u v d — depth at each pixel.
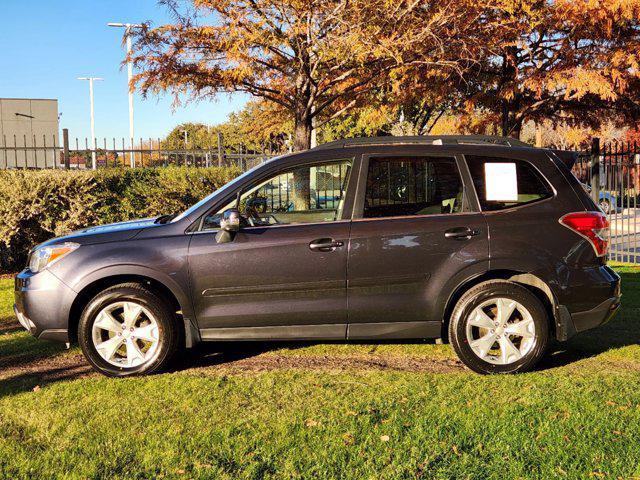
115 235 4.85
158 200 10.62
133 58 9.79
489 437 3.49
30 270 4.91
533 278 4.73
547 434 3.51
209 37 9.41
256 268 4.69
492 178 4.78
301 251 4.70
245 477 3.06
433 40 9.52
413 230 4.70
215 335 4.77
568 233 4.70
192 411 3.95
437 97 13.19
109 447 3.42
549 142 31.62
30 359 5.27
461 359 4.66
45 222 9.78
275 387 4.40
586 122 17.55
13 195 9.52
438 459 3.24
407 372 4.75
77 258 4.74
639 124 18.08
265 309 4.73
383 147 4.86
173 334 4.75
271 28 9.10
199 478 3.06
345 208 4.80
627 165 10.88
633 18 13.05
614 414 3.79
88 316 4.66
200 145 49.59
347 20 8.82
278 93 11.00
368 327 4.77
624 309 6.97
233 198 4.89
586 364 4.98
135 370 4.70
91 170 10.34
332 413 3.86
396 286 4.71
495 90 15.41
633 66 13.30
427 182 4.80
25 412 3.97
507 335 4.65
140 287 4.72
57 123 24.59
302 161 4.88
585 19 12.70
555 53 13.68
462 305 4.62
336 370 4.83
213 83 10.36
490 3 10.15
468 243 4.66
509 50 13.81
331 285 4.71
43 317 4.73
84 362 5.16
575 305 4.71
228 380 4.59
